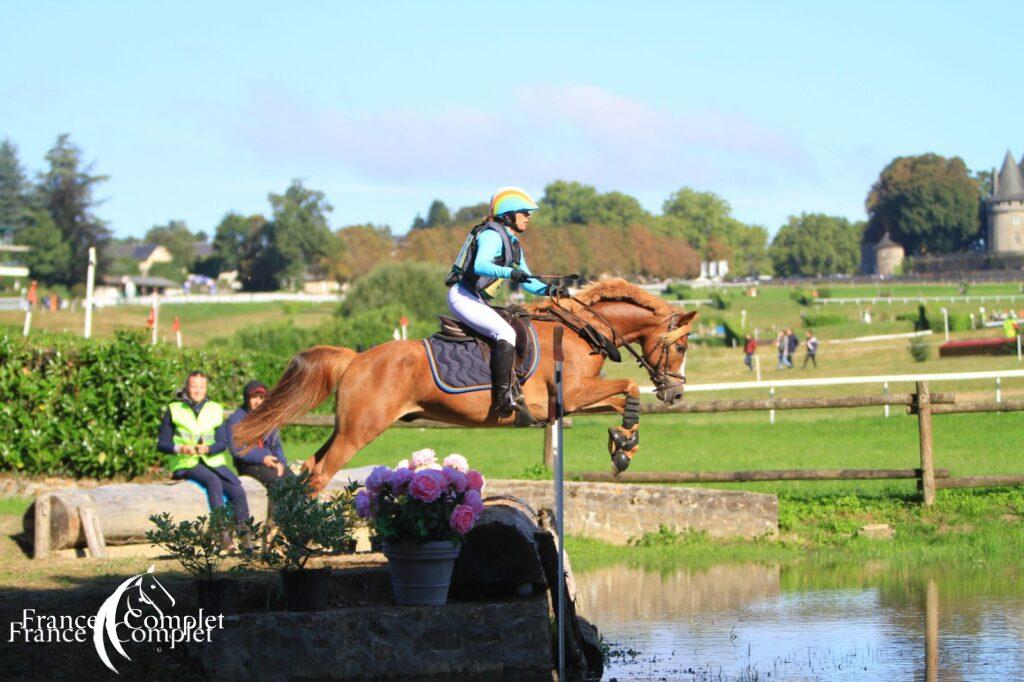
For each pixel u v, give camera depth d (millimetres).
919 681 7383
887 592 10648
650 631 9211
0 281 124312
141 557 10641
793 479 14070
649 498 13977
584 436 25703
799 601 10312
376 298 69812
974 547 12672
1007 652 8164
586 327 9641
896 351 50000
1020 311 72562
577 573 12094
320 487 9328
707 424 27156
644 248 177750
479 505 8148
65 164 135500
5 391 16938
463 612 7898
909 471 14039
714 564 12500
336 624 7805
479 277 9398
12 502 15547
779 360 49344
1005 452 19438
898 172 181000
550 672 7855
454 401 9297
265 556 8156
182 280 167625
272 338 45500
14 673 7375
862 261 190000
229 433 11711
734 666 7957
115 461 17156
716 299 101500
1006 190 181375
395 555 8016
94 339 18125
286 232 149875
